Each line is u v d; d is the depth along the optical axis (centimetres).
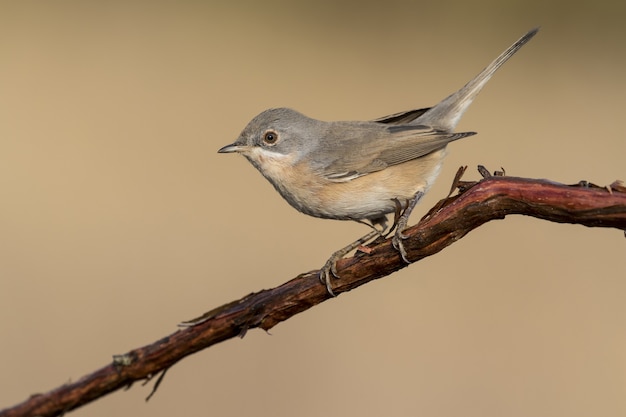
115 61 1703
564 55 1720
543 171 1387
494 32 1789
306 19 1914
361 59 1720
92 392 427
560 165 1405
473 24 1823
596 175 1372
